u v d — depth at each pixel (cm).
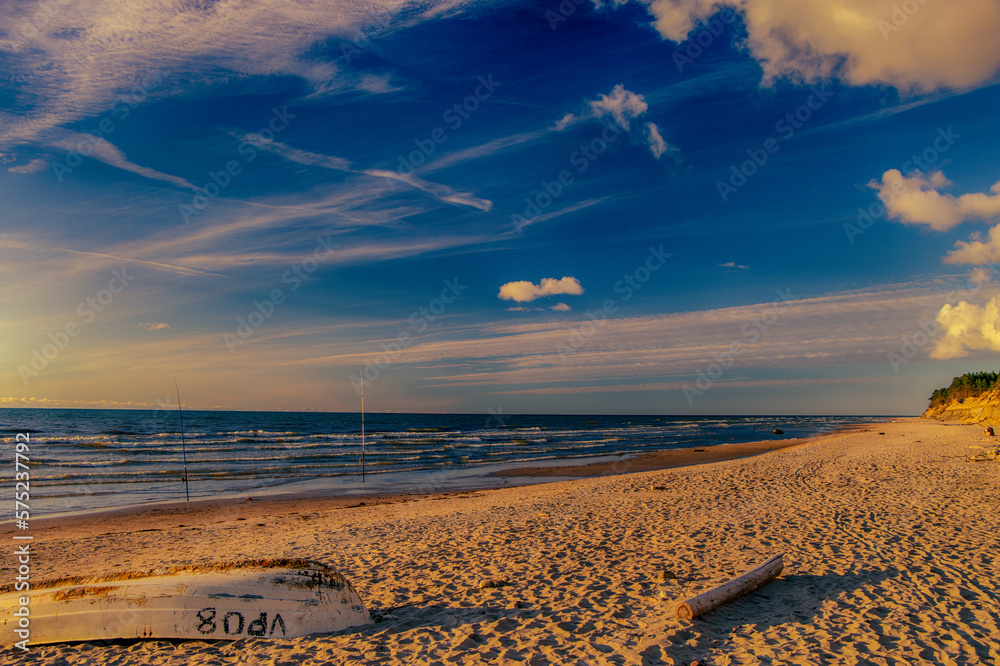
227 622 542
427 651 483
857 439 3712
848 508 1098
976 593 589
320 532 1123
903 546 794
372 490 1938
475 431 6081
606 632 512
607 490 1595
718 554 794
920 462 1919
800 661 434
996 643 465
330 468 2533
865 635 484
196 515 1469
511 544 905
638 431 6700
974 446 2516
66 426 5206
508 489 1878
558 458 3102
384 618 581
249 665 472
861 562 715
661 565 747
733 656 446
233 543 1059
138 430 4784
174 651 514
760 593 608
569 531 994
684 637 488
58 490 1866
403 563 810
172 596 550
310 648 505
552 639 497
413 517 1261
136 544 1079
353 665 461
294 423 7638
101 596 551
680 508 1199
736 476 1756
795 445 3819
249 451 3141
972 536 848
